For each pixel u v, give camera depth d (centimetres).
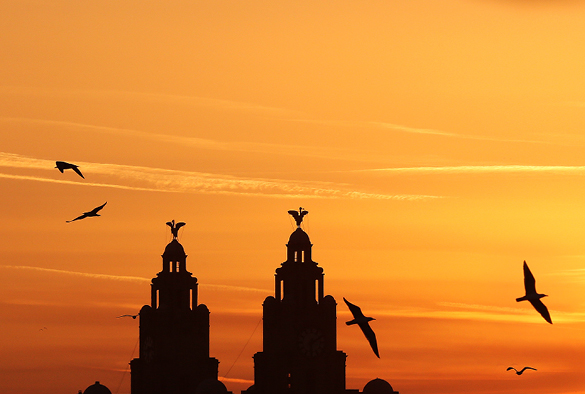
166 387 17125
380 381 16400
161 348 17238
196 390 16262
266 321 16450
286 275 16550
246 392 16538
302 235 16675
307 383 16162
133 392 17312
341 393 16212
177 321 17350
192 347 17375
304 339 16288
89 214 6369
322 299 16475
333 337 16325
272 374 16212
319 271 16588
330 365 16225
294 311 16325
